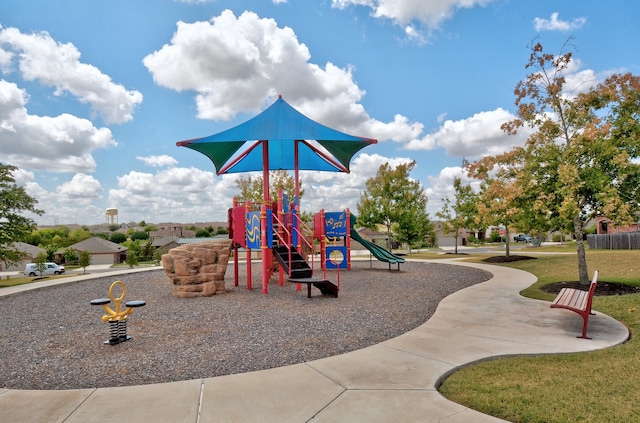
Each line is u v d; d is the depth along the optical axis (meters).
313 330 7.08
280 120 12.70
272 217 12.19
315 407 3.77
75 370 5.25
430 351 5.46
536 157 10.59
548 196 10.28
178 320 8.12
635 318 7.12
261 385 4.36
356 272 17.48
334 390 4.17
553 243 59.50
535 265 17.42
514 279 13.47
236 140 11.77
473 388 4.14
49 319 8.81
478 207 12.77
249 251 12.36
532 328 6.69
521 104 11.20
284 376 4.63
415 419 3.47
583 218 10.82
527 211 11.12
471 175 12.21
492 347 5.59
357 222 32.88
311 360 5.42
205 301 10.22
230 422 3.50
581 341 5.84
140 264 64.31
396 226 33.22
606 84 10.40
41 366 5.47
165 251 74.19
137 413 3.71
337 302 9.88
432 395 3.99
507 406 3.67
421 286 12.87
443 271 17.81
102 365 5.42
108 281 15.69
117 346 6.32
